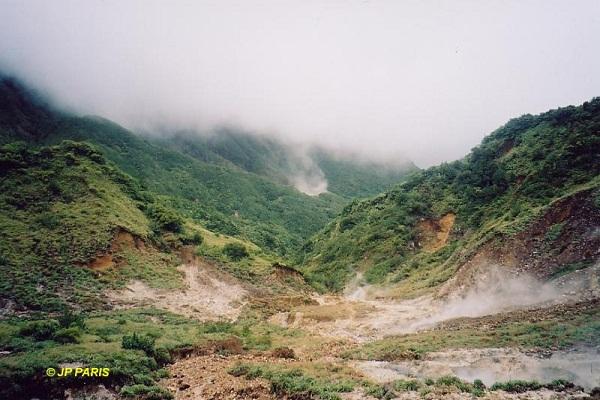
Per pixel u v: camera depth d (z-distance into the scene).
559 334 30.86
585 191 52.59
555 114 91.31
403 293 73.62
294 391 24.62
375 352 35.31
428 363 30.08
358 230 111.62
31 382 23.05
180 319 51.41
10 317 43.22
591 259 44.16
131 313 50.78
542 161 80.12
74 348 28.91
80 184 73.38
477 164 100.31
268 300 68.25
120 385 25.28
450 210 94.94
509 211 72.06
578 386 21.97
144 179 142.50
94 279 57.22
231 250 84.00
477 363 28.33
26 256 55.09
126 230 68.00
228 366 31.39
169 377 28.61
